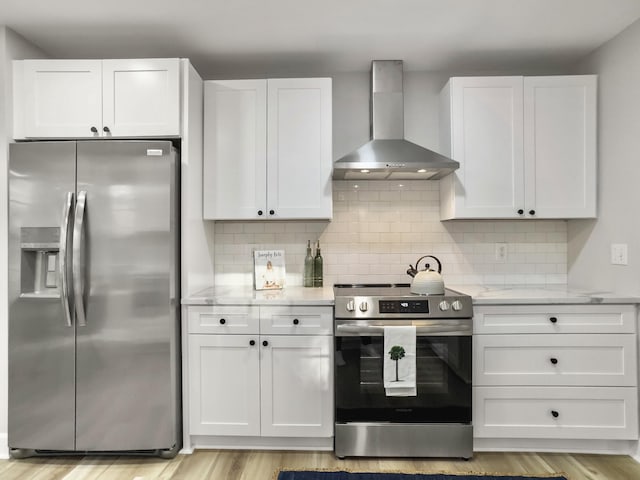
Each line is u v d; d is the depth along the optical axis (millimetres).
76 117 2555
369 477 2273
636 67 2504
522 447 2553
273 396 2545
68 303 2391
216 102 2844
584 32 2641
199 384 2561
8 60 2535
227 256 3203
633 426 2471
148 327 2445
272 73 3205
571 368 2498
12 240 2432
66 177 2424
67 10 2357
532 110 2812
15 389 2449
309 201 2840
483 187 2820
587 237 2926
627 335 2479
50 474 2320
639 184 2479
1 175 2518
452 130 2826
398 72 2953
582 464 2402
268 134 2836
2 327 2514
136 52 2871
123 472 2342
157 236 2441
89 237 2422
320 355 2531
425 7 2365
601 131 2791
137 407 2451
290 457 2502
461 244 3189
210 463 2436
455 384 2461
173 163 2510
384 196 3203
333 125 3197
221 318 2549
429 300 2473
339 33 2646
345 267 3197
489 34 2670
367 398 2473
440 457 2482
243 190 2844
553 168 2809
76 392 2439
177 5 2324
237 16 2443
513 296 2561
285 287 3092
